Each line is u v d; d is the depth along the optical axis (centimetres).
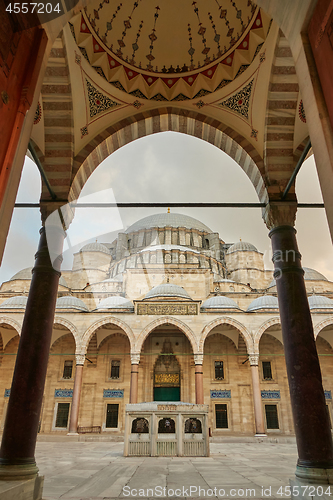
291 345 710
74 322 2753
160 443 1271
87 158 914
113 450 1608
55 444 2041
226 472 869
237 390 2958
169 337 3109
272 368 3025
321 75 434
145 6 922
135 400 2550
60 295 2845
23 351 695
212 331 3073
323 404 656
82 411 2883
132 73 992
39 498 575
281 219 830
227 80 970
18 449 614
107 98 964
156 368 3048
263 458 1273
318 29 436
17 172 398
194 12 938
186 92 1011
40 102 869
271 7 532
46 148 884
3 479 560
